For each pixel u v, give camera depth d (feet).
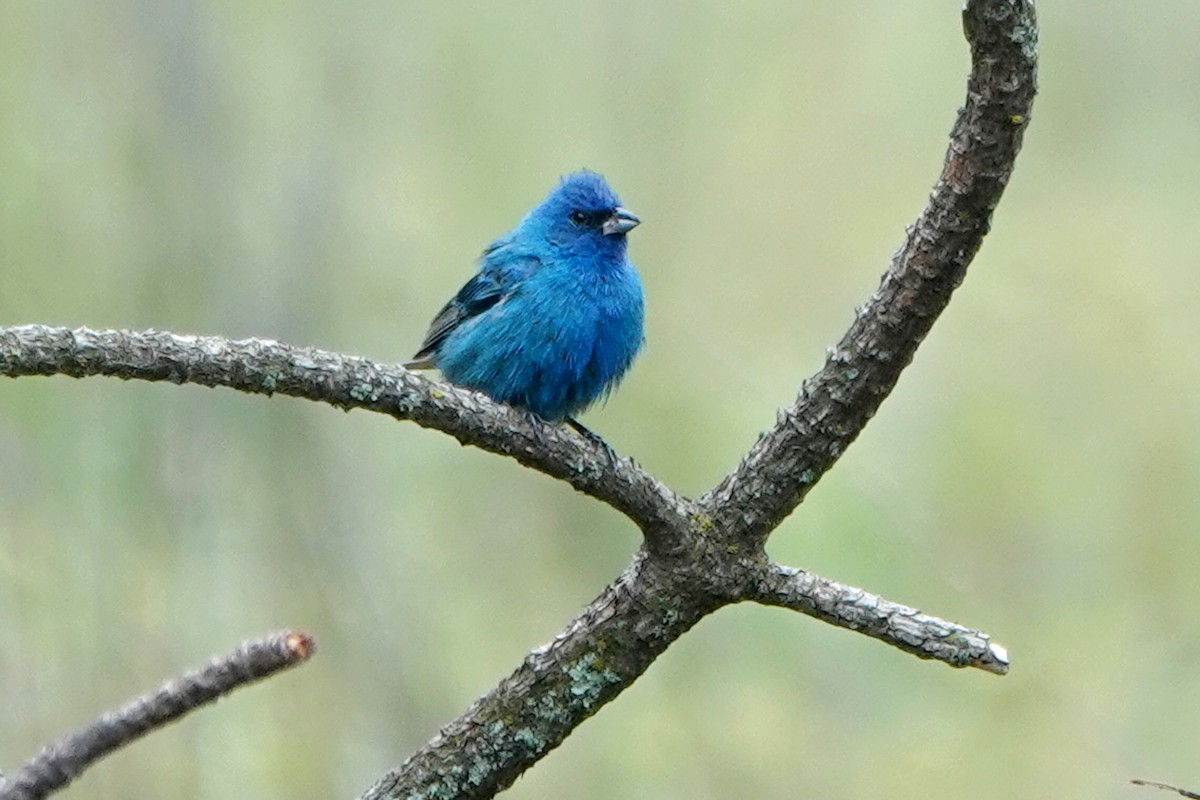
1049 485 52.26
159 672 40.16
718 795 45.01
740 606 48.08
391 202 51.26
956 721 46.52
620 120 52.34
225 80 47.21
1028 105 16.19
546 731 17.83
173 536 42.22
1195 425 53.26
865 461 51.96
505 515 48.42
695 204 53.26
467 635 46.73
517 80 52.31
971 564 50.70
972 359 55.06
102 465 42.57
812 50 56.24
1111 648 48.34
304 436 44.68
